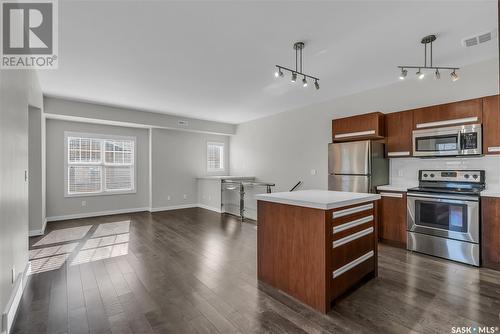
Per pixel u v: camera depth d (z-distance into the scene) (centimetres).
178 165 683
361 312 195
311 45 268
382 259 304
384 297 217
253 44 265
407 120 357
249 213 610
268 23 227
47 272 271
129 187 625
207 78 365
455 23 227
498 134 278
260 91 429
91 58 296
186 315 192
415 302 209
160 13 211
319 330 174
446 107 317
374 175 371
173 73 345
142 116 577
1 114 163
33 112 414
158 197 647
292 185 560
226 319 187
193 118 661
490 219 273
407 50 281
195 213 620
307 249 208
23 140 241
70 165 543
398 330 173
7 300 177
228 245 367
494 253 271
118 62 308
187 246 362
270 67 326
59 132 528
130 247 357
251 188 647
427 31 241
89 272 271
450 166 341
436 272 267
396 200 351
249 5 201
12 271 194
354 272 228
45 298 217
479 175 312
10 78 187
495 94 301
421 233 322
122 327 178
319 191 295
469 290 228
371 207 252
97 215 578
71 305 206
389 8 205
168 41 258
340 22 226
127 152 622
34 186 419
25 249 253
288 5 201
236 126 743
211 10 207
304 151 532
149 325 180
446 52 286
